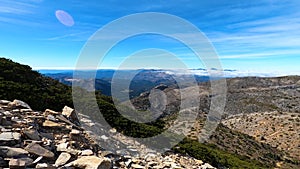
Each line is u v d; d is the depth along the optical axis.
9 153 6.35
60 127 9.56
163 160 11.05
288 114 119.00
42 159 6.78
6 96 12.02
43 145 7.45
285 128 105.00
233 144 47.34
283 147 90.94
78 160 7.01
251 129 105.69
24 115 9.66
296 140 95.00
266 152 64.56
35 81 16.30
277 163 59.12
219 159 14.70
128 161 9.38
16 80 15.27
